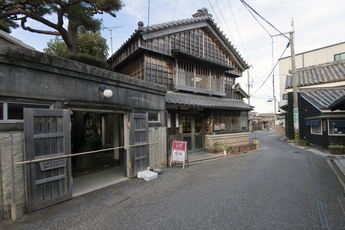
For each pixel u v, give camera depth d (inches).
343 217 132.7
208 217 133.8
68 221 129.8
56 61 153.9
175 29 389.4
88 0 268.1
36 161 138.9
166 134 299.3
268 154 410.0
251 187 194.4
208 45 479.2
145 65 348.8
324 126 444.1
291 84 635.5
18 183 133.4
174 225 123.9
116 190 191.3
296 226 121.3
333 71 593.3
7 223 123.6
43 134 144.2
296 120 555.5
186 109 406.0
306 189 188.4
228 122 495.5
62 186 158.2
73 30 316.5
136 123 237.6
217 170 268.1
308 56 1002.1
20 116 139.7
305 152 437.7
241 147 447.8
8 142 129.0
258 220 128.9
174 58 392.2
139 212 143.3
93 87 187.9
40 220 129.3
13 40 262.8
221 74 498.9
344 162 310.5
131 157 228.2
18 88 133.6
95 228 121.4
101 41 478.0
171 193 181.6
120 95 217.8
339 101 293.6
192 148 421.4
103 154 418.3
